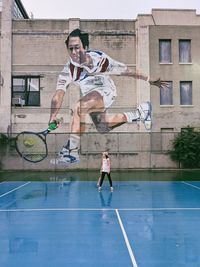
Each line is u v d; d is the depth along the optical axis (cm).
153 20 3281
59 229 991
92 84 3244
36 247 809
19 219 1134
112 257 728
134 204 1426
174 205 1398
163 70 3262
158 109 3228
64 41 3269
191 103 3262
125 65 3272
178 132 3172
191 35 3294
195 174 2806
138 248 795
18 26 3262
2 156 3138
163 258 720
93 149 3192
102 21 3281
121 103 3250
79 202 1485
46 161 3162
